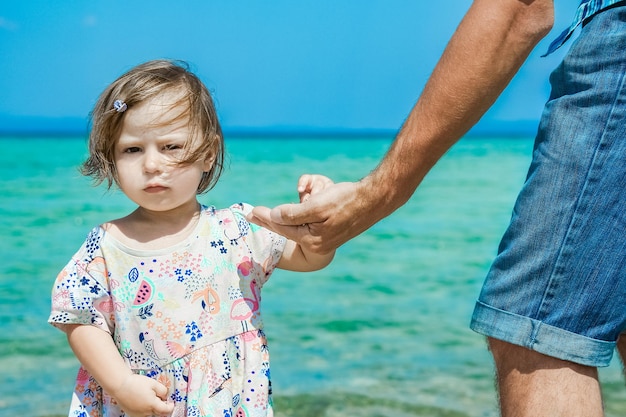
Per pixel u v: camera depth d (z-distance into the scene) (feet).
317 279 29.09
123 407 7.13
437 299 26.07
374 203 6.59
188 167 7.39
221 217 7.82
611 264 5.98
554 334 6.06
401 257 34.71
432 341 20.22
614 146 5.93
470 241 39.73
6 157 101.65
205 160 7.72
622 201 5.95
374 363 18.01
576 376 6.07
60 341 19.31
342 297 26.03
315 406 14.90
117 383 7.09
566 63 6.21
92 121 7.60
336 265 32.32
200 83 7.74
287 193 59.52
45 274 28.53
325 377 16.84
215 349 7.38
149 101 7.25
